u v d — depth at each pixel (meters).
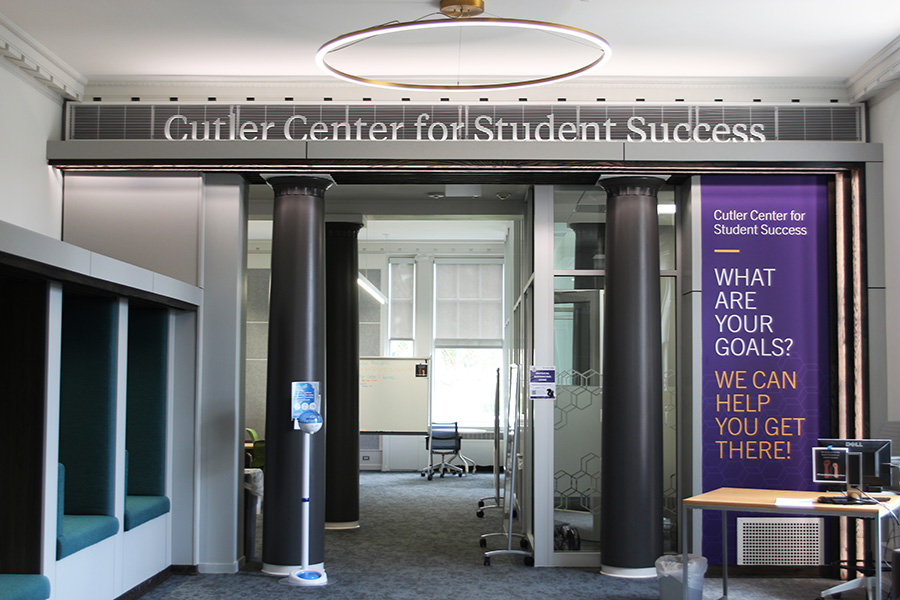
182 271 7.04
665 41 6.42
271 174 7.06
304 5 5.82
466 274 16.22
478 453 15.52
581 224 7.54
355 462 9.27
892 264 6.75
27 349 4.86
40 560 4.82
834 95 7.21
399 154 6.91
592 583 6.67
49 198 6.92
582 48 6.55
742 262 7.11
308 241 7.04
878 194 6.88
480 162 6.92
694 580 5.71
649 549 6.82
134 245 7.06
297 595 6.28
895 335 6.70
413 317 16.14
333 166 6.92
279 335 6.96
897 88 6.66
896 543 6.41
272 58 6.81
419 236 15.68
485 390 16.09
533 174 7.11
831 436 7.00
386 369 14.82
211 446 7.00
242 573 6.92
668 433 7.45
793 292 7.10
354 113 7.09
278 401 6.92
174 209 7.07
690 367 7.11
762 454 7.02
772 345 7.07
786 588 6.58
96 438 5.87
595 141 6.90
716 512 7.03
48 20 6.04
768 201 7.14
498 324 16.09
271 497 6.90
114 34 6.30
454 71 7.08
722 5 5.78
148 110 7.13
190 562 6.90
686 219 7.28
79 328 5.92
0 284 4.87
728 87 7.23
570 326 7.54
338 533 8.91
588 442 7.44
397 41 6.41
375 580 6.79
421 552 7.91
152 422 6.86
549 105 7.08
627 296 6.96
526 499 8.33
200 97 7.23
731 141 6.90
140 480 6.82
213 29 6.23
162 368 6.86
